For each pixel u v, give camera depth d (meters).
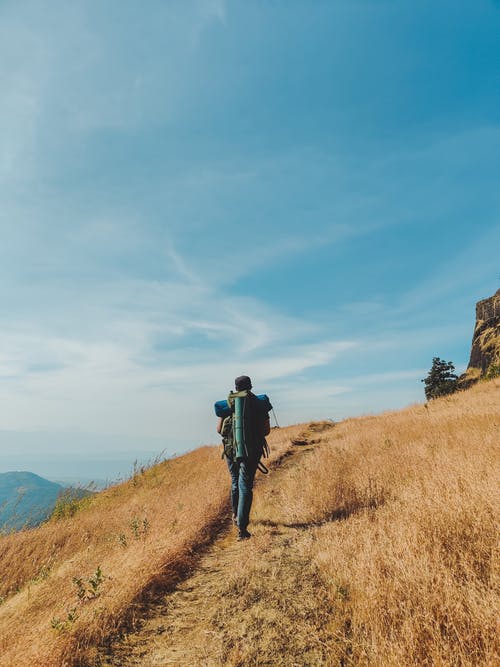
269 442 15.45
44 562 6.16
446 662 1.94
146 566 3.84
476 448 6.00
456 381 41.59
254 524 5.39
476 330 44.97
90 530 7.45
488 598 2.28
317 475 6.61
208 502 6.52
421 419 12.37
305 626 2.62
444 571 2.66
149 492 10.38
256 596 3.12
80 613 3.07
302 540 4.25
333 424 21.31
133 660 2.56
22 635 2.95
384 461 6.71
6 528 7.72
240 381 5.34
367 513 4.41
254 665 2.32
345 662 2.23
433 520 3.43
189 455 16.95
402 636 2.20
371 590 2.65
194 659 2.48
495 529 3.08
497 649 1.98
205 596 3.37
